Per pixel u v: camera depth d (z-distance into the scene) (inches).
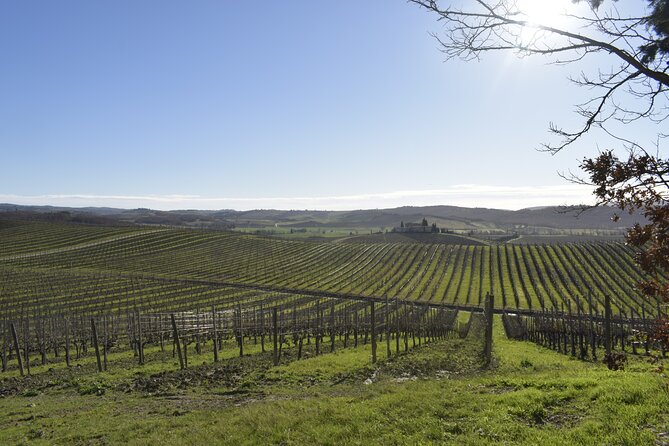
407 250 4375.0
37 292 2484.0
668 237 209.0
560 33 247.8
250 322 1416.1
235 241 4798.2
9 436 477.4
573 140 259.9
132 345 1277.1
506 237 5462.6
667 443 280.1
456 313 2101.4
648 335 241.8
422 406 398.0
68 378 837.8
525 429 328.8
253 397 598.9
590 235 5319.9
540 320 1477.6
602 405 356.2
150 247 4352.9
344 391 591.2
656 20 238.7
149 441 406.0
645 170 208.8
